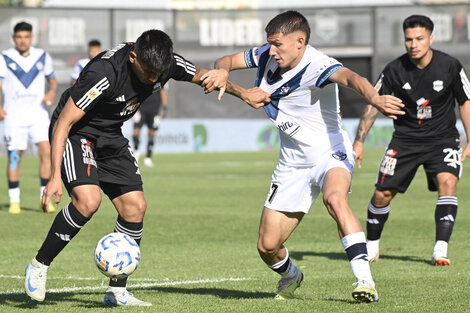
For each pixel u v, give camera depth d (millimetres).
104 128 18031
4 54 40250
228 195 48938
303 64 18219
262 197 47719
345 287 21047
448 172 25875
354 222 17062
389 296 19047
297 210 18812
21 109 40219
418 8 103938
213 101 103000
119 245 17312
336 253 27875
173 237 32062
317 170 18625
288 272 19328
